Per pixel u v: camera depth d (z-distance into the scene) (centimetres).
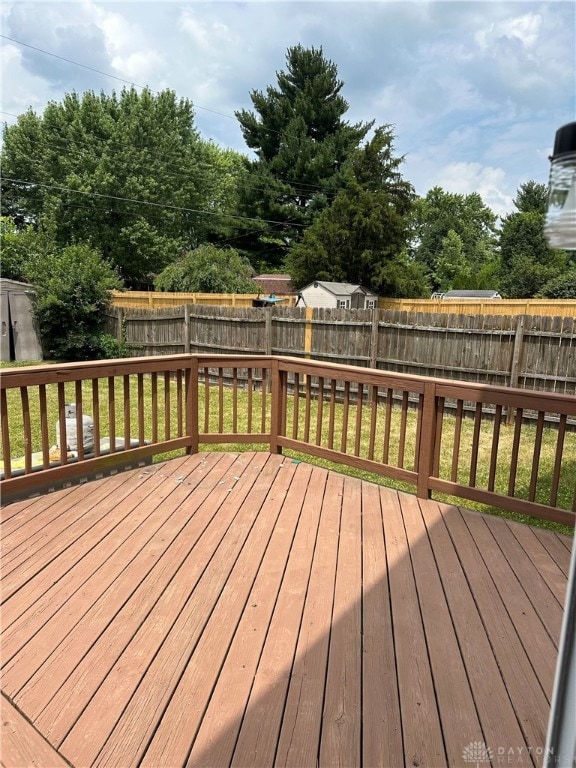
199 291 1472
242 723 151
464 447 567
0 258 1453
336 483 351
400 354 731
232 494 327
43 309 1007
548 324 620
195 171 2581
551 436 611
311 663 176
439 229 4059
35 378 302
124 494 322
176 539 264
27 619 196
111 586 220
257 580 228
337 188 2430
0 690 161
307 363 377
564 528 338
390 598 217
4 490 299
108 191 2184
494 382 666
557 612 210
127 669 172
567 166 70
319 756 141
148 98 2364
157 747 143
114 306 1035
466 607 212
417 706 159
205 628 194
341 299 1695
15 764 137
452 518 299
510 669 176
